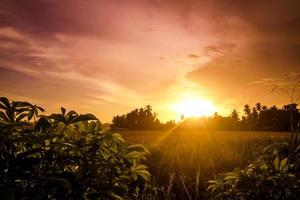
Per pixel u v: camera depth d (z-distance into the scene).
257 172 2.88
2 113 1.93
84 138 2.10
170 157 8.03
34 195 1.68
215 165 7.05
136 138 15.04
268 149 3.03
